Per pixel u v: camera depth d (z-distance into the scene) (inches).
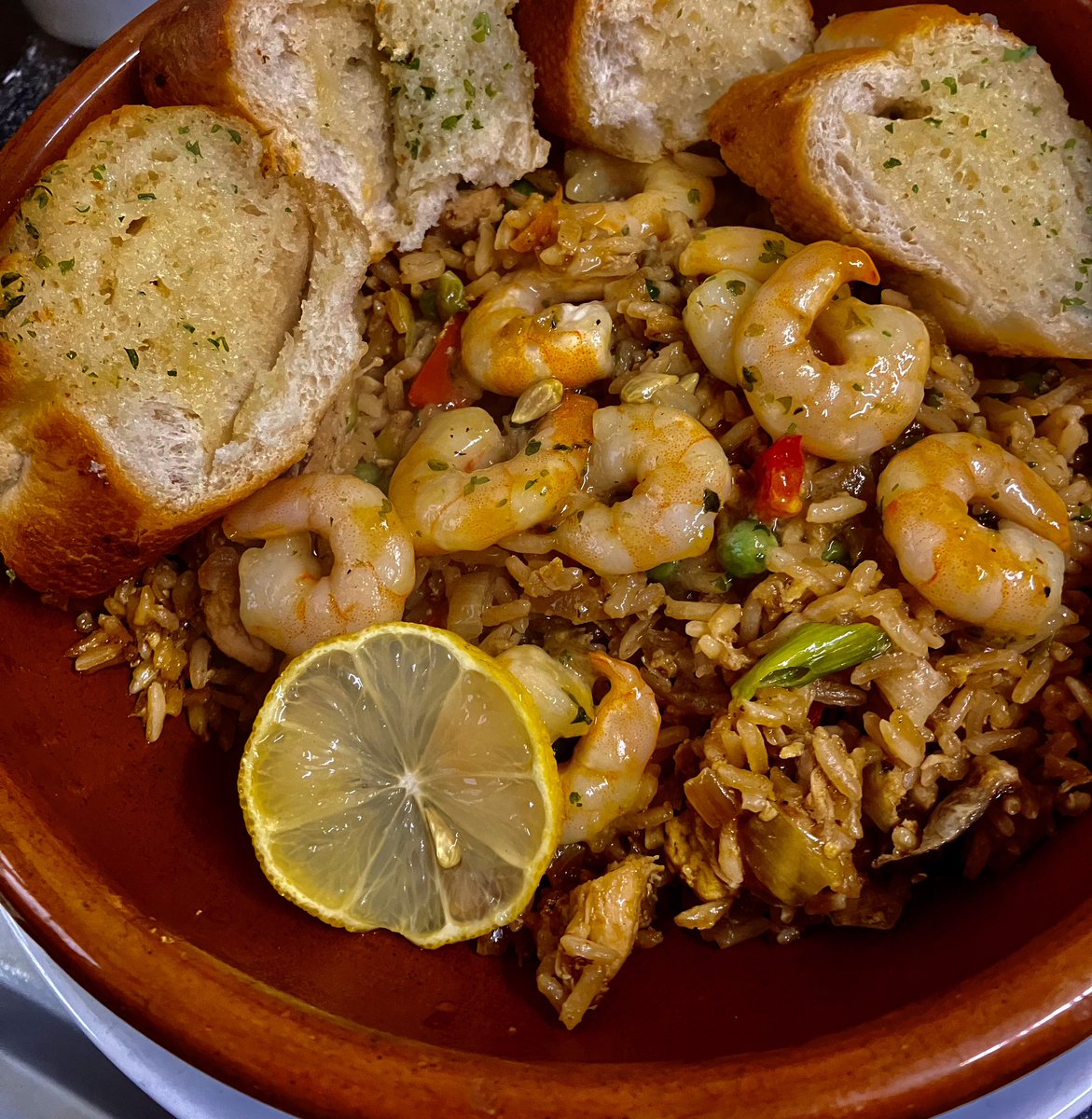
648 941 9.5
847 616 9.6
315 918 9.2
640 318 10.6
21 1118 10.0
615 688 9.4
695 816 9.6
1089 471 10.5
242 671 10.6
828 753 9.3
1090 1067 8.4
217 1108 8.6
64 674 10.0
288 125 10.7
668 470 9.4
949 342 11.0
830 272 9.5
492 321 10.4
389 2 10.4
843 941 9.3
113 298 9.8
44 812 8.3
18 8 14.1
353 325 10.6
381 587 9.4
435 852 9.1
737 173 10.9
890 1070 7.2
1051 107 10.5
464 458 9.9
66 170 9.8
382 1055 7.4
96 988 7.7
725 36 10.9
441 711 9.2
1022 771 9.8
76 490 9.6
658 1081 7.3
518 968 9.4
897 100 10.6
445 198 11.4
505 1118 7.2
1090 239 10.5
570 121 11.3
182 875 9.1
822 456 9.8
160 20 10.9
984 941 8.3
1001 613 9.1
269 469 10.0
